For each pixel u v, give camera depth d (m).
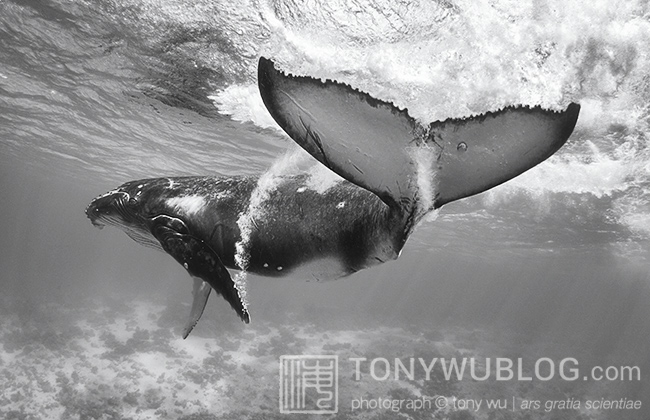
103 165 27.88
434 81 6.92
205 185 4.03
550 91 7.32
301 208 3.62
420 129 2.62
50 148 26.75
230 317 34.03
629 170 12.70
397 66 6.97
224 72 10.00
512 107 2.57
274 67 2.37
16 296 34.31
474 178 2.66
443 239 39.00
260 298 51.38
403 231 3.00
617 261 37.94
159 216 3.95
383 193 2.82
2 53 12.80
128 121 16.69
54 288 40.66
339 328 39.56
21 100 17.39
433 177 2.73
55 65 12.80
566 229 25.62
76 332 25.67
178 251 3.76
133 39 9.70
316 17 6.71
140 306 38.12
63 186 47.75
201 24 8.23
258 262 3.75
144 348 24.30
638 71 7.09
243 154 17.61
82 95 15.07
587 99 8.20
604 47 6.45
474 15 6.09
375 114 2.56
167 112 14.27
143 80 12.05
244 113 12.25
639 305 93.19
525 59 6.59
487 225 27.97
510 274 70.12
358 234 3.36
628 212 18.88
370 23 6.55
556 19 6.01
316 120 2.49
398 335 40.19
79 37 10.44
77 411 16.53
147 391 18.58
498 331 55.53
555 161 12.56
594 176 13.50
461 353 34.91
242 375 22.38
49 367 20.33
